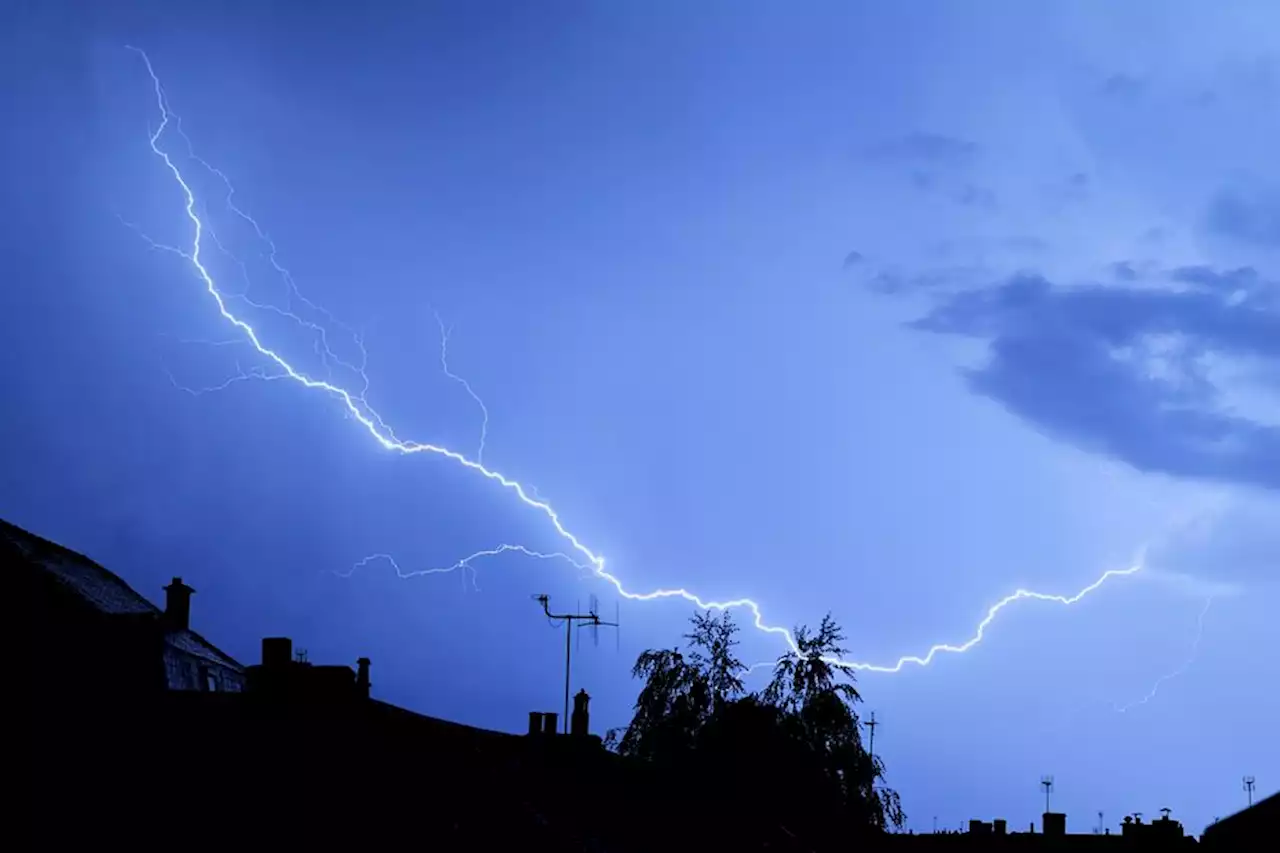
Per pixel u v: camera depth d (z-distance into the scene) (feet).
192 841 52.80
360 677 104.88
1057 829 161.27
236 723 61.57
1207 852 54.54
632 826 74.43
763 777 134.21
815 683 150.92
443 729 85.51
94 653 64.08
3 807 54.75
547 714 106.93
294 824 54.03
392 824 55.57
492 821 60.59
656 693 149.18
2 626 64.28
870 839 139.23
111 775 57.26
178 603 111.24
